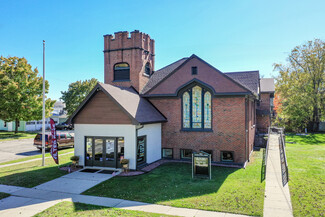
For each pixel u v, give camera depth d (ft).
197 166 42.55
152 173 46.14
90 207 29.99
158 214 27.48
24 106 122.01
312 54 120.47
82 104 50.88
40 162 59.62
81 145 52.49
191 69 56.24
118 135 49.42
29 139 116.06
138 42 65.57
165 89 59.00
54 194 35.35
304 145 82.33
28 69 128.16
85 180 42.37
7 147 89.35
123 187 37.91
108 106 49.98
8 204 31.65
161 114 59.77
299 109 120.98
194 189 36.17
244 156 51.62
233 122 52.70
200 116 56.39
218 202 30.73
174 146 58.54
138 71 65.31
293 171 45.42
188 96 57.47
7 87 115.85
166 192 35.12
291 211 27.89
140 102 56.75
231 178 41.73
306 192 33.76
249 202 30.50
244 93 50.78
